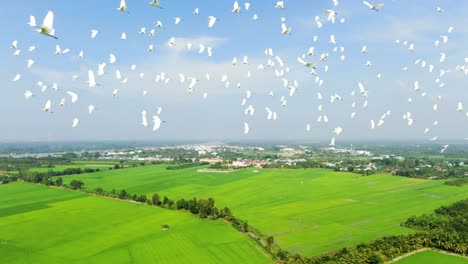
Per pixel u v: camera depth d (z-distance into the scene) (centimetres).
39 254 10269
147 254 10175
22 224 13312
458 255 10019
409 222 13412
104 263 9562
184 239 11356
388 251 9781
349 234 12425
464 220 12825
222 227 12538
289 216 14950
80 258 9938
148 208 15462
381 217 14738
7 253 10350
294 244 11375
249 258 9825
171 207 15288
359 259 8988
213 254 10112
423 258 9794
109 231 12344
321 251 10681
